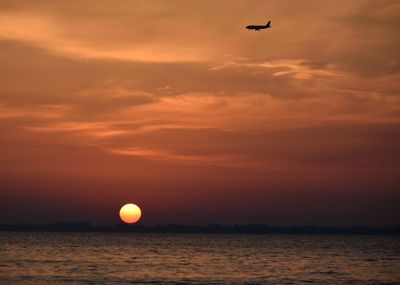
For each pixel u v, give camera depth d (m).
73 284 164.38
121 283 169.38
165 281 177.12
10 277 181.12
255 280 184.25
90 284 165.00
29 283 165.75
